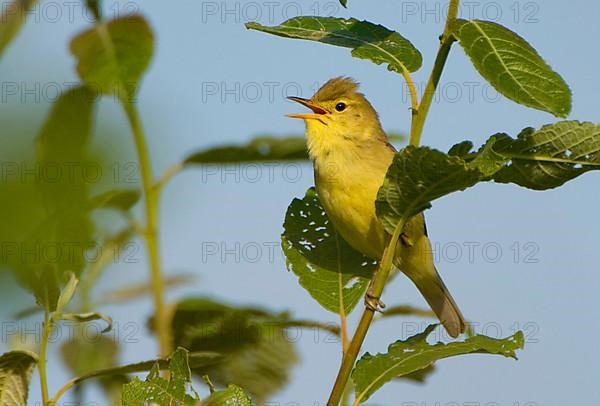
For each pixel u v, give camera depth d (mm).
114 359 8078
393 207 6801
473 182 6473
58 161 5453
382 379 6891
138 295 7578
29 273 5344
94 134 5816
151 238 7375
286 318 7734
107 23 7918
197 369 8180
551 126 6934
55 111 6566
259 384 8148
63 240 5617
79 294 7516
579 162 7133
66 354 8000
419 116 6848
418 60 7258
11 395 6484
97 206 5969
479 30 6543
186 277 7824
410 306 7914
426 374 8398
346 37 7504
